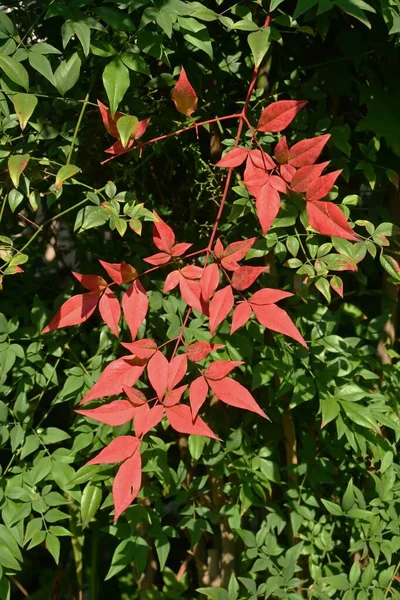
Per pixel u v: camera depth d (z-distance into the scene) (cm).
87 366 134
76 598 162
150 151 135
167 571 151
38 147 127
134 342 100
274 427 143
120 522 129
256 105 125
